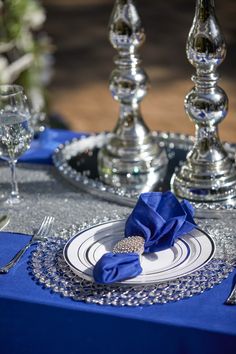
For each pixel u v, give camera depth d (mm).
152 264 1330
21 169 1870
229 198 1623
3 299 1284
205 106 1596
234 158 1798
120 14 1769
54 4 8523
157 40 6988
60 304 1249
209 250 1350
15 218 1589
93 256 1354
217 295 1260
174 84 5801
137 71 1817
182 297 1250
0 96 1626
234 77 5754
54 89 5840
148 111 5246
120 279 1259
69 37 7250
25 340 1304
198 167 1642
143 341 1210
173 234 1368
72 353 1272
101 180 1749
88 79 6059
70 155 1902
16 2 3090
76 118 5195
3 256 1428
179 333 1181
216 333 1160
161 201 1453
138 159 1816
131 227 1394
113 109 5363
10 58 3248
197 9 1549
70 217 1581
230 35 6918
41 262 1383
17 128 1571
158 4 8266
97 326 1231
